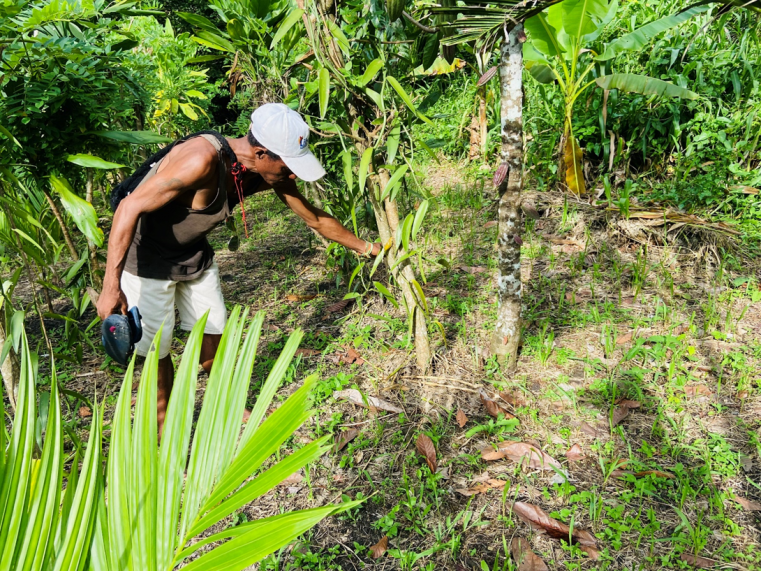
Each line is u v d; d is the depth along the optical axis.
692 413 2.64
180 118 7.19
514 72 2.55
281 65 3.27
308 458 0.97
